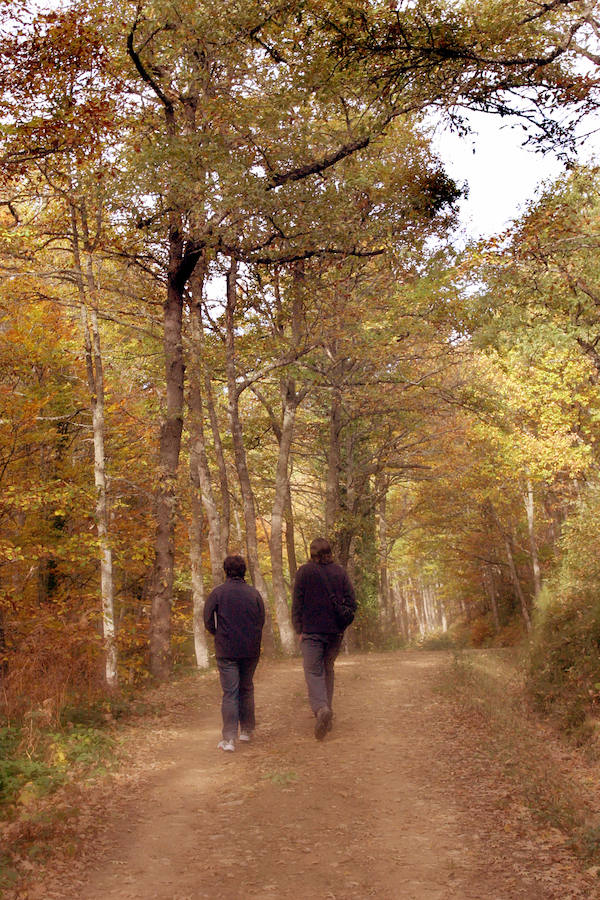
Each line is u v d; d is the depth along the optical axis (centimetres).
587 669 925
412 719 856
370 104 1011
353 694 1066
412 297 1823
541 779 577
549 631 1217
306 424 2953
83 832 488
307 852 450
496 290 1193
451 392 2203
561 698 917
